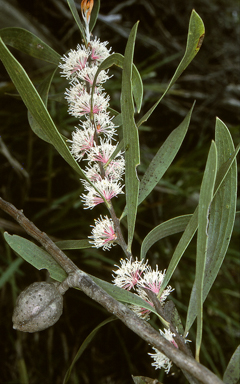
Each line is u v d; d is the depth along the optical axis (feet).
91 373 4.01
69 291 4.04
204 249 1.00
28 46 1.38
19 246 1.10
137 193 1.14
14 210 1.14
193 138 5.93
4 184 4.17
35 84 4.10
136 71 1.12
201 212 1.01
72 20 5.45
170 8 6.60
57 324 4.07
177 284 4.18
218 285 4.40
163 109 5.74
